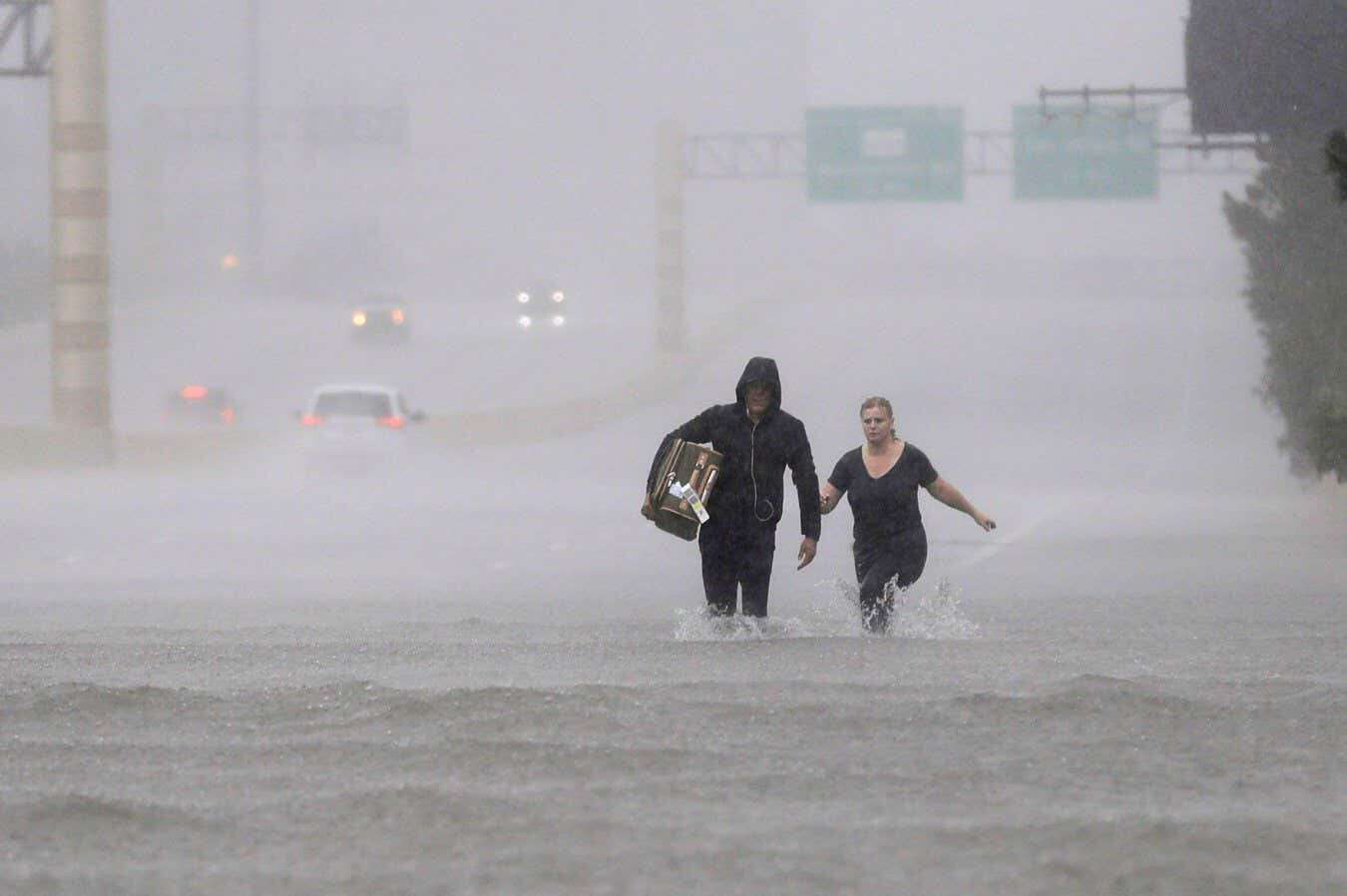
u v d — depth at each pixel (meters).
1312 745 26.33
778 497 46.03
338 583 82.06
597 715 28.69
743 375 45.75
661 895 17.80
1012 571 84.50
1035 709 29.16
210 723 28.78
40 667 38.47
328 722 28.75
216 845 20.33
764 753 25.70
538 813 21.72
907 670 36.62
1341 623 52.94
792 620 50.38
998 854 19.41
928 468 47.97
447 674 36.38
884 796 22.89
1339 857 19.23
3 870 19.06
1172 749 26.00
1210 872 18.47
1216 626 51.28
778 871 18.70
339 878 18.62
